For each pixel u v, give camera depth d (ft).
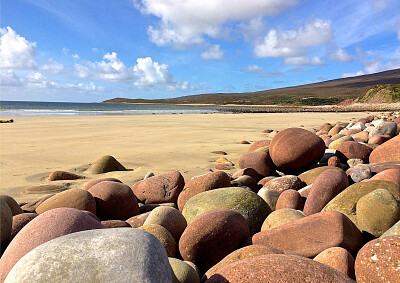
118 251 4.88
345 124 47.03
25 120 68.80
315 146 17.53
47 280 4.60
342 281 4.93
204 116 97.55
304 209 11.28
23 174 19.13
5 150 27.63
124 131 45.88
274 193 12.91
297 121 74.79
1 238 8.22
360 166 14.47
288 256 5.56
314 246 7.75
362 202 9.21
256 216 10.77
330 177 11.49
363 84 604.49
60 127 52.13
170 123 63.93
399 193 9.92
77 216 7.20
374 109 190.29
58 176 17.99
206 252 8.33
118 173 19.53
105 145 31.04
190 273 6.51
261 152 19.17
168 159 23.85
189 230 8.57
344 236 7.66
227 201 11.05
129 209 12.49
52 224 6.86
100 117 85.76
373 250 5.90
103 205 12.16
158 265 4.88
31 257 4.97
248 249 6.87
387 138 23.35
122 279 4.57
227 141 34.88
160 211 10.13
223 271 5.59
